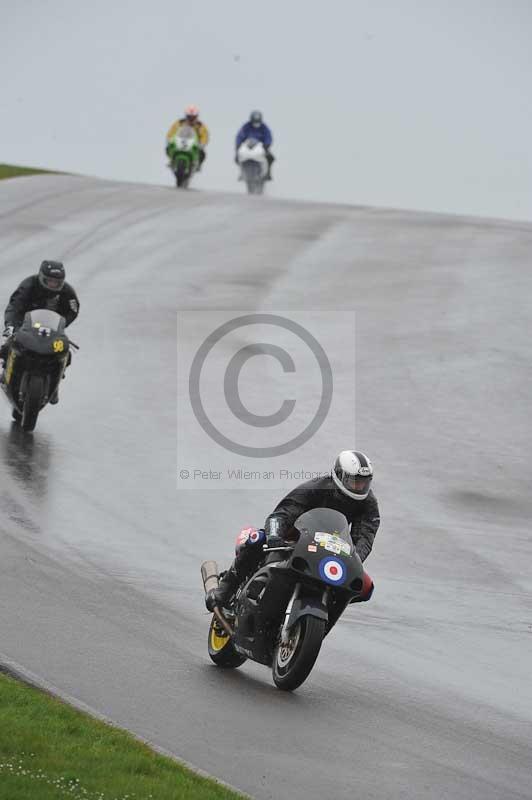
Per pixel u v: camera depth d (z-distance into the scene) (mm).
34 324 54938
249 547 29453
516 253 101312
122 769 20781
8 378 54781
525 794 22516
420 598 38406
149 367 67438
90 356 69375
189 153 147625
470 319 78750
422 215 127750
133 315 78938
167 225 112375
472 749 25047
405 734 25641
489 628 35812
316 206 131875
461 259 98438
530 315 79750
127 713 24938
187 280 89562
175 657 30031
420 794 21938
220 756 23000
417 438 57406
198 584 37531
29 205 119750
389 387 65000
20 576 35844
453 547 44094
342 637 33906
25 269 90938
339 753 23891
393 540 44469
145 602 34906
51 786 19234
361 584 27734
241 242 105000
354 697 28297
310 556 27625
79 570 37438
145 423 57656
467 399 63500
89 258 96438
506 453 56188
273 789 21469
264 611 28312
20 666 27000
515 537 45844
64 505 44969
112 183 146250
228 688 27938
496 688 30188
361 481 28906
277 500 48312
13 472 48500
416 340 73812
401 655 32562
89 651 29312
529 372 68062
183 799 19562
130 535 42219
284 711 26484
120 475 49812
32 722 22547
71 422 57344
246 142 156500
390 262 97062
